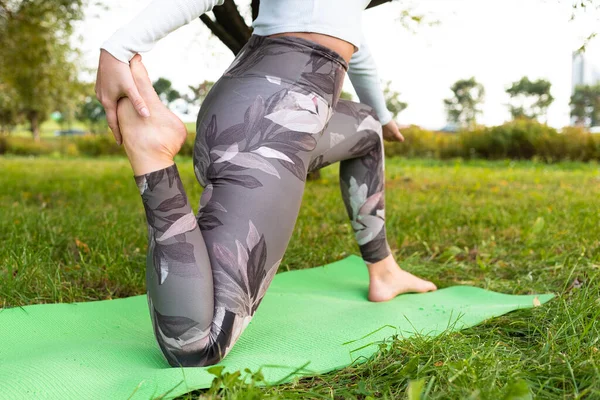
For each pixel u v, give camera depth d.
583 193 5.46
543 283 2.33
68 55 9.60
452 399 1.15
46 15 6.62
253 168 1.41
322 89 1.53
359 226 2.04
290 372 1.35
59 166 11.10
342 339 1.61
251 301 1.42
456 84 28.20
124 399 1.18
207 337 1.35
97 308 1.95
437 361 1.36
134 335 1.69
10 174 8.42
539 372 1.30
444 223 3.55
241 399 1.11
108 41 1.32
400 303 2.05
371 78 1.99
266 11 1.59
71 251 2.77
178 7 1.38
